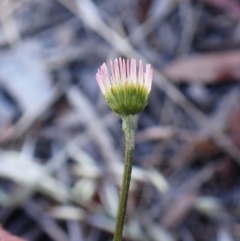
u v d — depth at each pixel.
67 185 0.46
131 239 0.44
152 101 0.51
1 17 0.57
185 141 0.49
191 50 0.54
